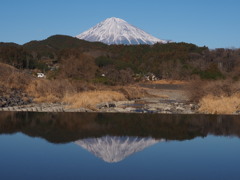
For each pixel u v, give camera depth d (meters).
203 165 8.35
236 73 56.84
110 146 10.51
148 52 126.25
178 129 14.50
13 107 22.91
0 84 32.00
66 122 16.02
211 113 22.03
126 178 7.19
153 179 7.15
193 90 32.41
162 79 82.12
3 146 10.23
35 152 9.48
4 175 7.27
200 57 104.62
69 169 7.81
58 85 32.72
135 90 44.84
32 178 7.08
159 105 28.50
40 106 24.08
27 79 37.75
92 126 14.87
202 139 12.05
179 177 7.31
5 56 72.81
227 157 9.23
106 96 32.34
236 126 15.62
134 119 17.98
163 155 9.40
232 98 24.06
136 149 10.14
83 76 57.78
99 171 7.69
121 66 85.56
